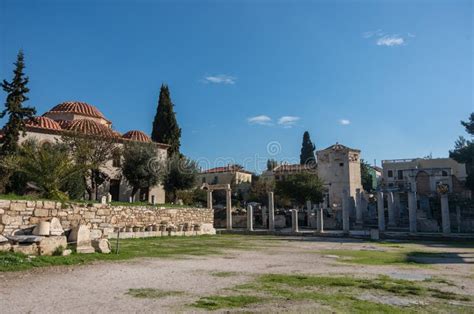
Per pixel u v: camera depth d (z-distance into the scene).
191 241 32.88
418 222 53.41
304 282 12.66
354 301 9.95
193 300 9.82
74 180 33.78
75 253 18.41
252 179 106.12
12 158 31.34
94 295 10.32
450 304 9.87
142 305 9.24
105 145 48.91
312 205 74.38
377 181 103.38
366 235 42.62
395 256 22.50
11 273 13.34
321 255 22.42
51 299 9.76
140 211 35.50
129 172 50.75
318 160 82.31
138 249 23.45
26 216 22.44
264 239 38.50
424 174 78.62
